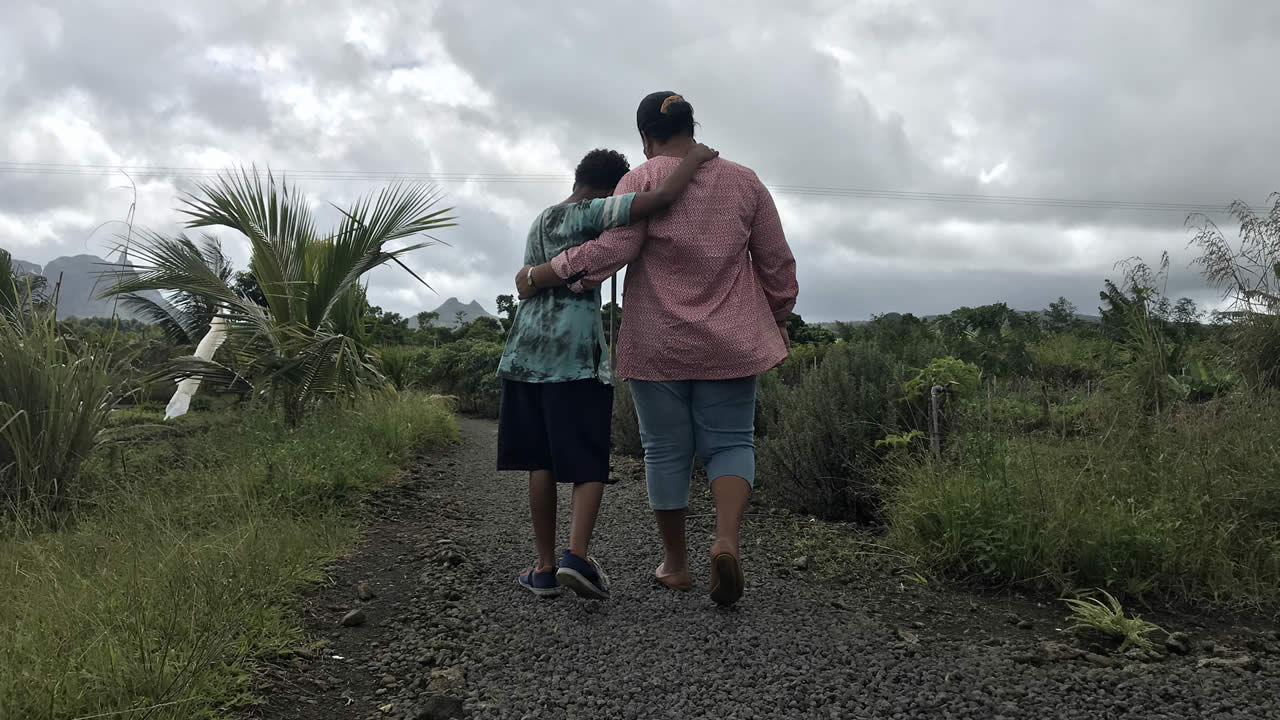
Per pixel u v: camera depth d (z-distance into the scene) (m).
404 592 2.93
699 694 1.98
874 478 4.01
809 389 4.53
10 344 4.30
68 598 2.32
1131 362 4.62
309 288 7.31
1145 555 2.84
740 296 2.57
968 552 3.12
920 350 5.11
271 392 6.84
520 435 2.74
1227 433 3.54
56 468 4.20
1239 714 1.83
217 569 2.57
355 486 4.77
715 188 2.54
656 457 2.68
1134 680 2.03
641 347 2.55
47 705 1.67
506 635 2.42
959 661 2.19
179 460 5.06
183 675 1.84
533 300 2.69
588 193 2.76
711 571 2.46
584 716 1.88
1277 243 5.11
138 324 8.59
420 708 1.96
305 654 2.30
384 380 7.85
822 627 2.47
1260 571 2.83
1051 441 3.66
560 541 3.66
